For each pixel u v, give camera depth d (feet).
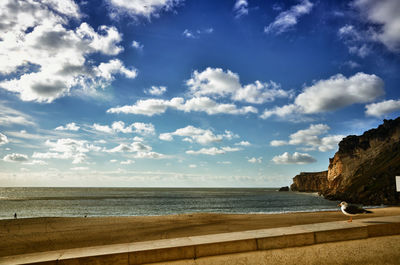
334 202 270.67
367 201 222.28
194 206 229.04
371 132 346.33
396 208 84.53
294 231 15.23
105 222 76.74
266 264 13.94
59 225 71.97
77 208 208.64
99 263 12.51
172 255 13.17
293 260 14.30
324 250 14.82
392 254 15.84
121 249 13.33
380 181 237.04
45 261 12.11
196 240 14.43
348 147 364.17
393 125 322.14
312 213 97.86
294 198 368.68
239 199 346.13
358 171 306.76
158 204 254.47
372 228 15.93
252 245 14.02
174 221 78.38
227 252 13.70
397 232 16.31
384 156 287.28
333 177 381.40
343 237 15.28
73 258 12.35
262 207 214.48
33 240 54.54
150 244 14.14
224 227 66.85
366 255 15.37
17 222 77.10
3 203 262.67
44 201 294.25
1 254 44.93
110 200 314.76
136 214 165.89
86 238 56.03
